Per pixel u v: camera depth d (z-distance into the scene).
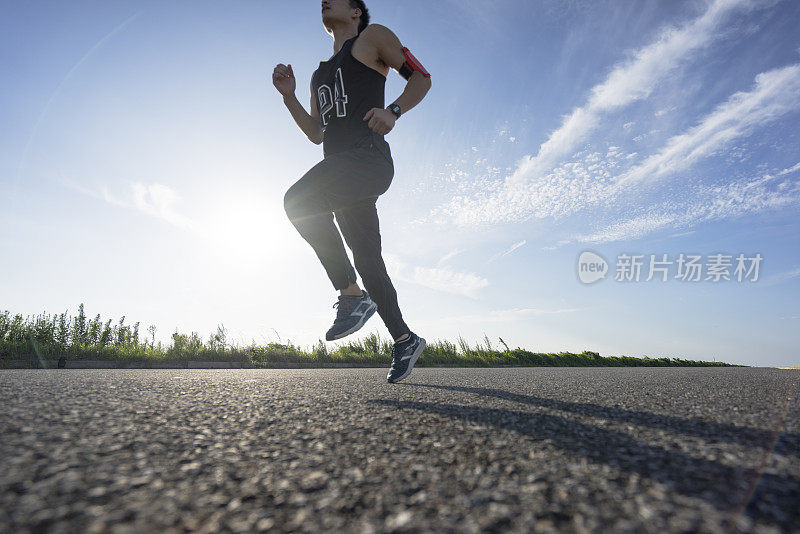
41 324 6.94
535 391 2.20
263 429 1.22
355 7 2.69
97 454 0.94
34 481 0.78
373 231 2.48
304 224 2.31
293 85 2.76
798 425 1.32
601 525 0.67
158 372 3.76
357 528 0.66
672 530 0.65
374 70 2.42
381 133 2.29
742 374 3.86
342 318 2.42
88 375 2.86
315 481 0.84
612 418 1.43
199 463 0.92
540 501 0.75
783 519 0.69
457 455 1.00
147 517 0.67
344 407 1.57
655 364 10.70
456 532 0.65
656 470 0.90
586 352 10.84
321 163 2.28
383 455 1.00
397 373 2.55
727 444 1.10
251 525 0.66
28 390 1.74
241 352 7.73
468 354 9.73
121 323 7.63
